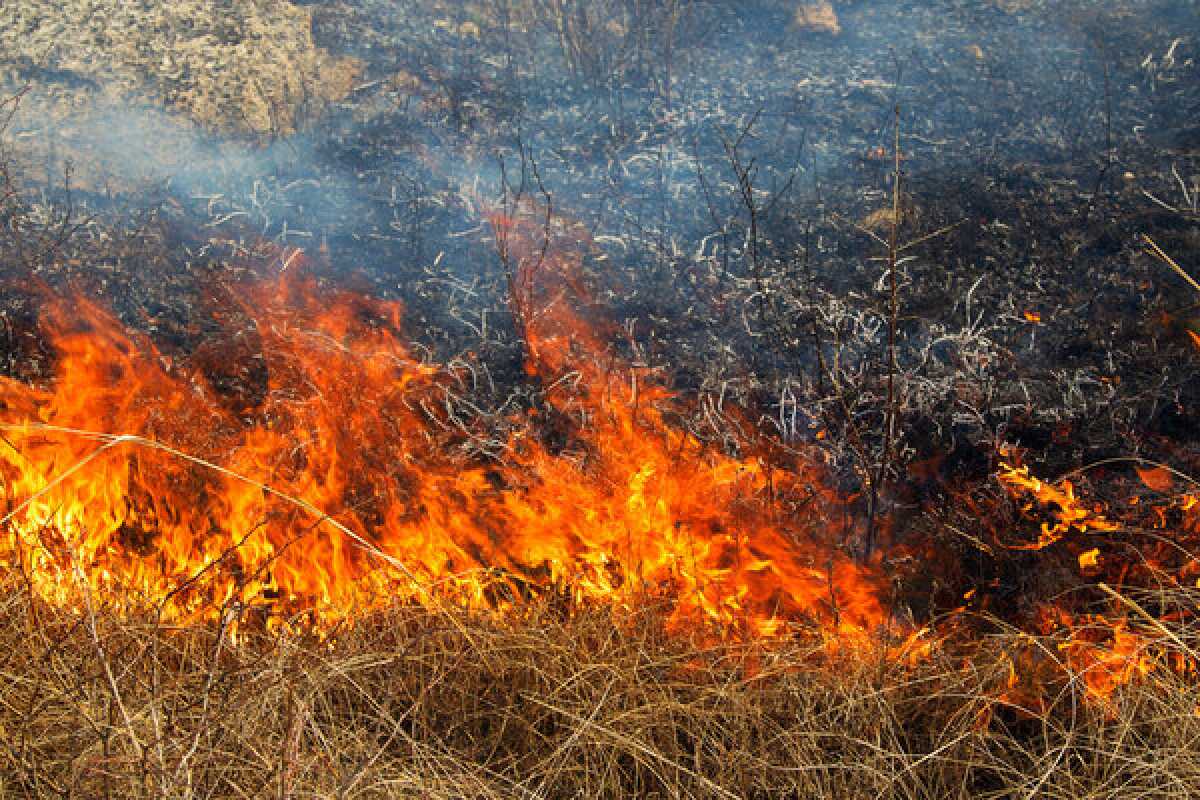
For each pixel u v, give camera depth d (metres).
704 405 4.24
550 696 2.88
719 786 2.68
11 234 4.82
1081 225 5.11
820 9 6.80
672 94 6.30
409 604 3.26
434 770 2.68
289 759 2.53
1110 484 3.81
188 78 5.77
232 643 3.00
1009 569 3.51
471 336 4.66
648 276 5.01
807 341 4.59
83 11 6.00
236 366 4.32
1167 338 4.50
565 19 6.55
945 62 6.41
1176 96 5.99
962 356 4.34
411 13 6.78
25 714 2.70
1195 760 2.72
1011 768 2.75
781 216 5.34
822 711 2.93
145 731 2.66
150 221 5.06
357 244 5.15
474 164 5.73
